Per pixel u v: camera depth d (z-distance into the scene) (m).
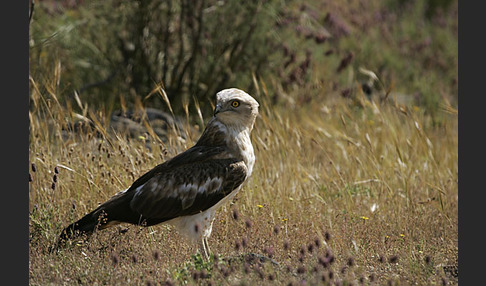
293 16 17.38
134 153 11.88
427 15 26.62
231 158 9.34
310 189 11.96
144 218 9.12
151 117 14.20
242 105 9.23
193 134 14.27
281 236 9.85
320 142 13.94
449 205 11.60
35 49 14.30
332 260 8.12
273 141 12.90
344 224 10.34
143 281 8.48
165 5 16.41
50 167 11.13
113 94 16.02
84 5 16.78
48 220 9.80
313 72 17.75
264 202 11.02
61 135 11.98
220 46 16.50
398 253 9.77
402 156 13.10
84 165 11.02
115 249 9.39
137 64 16.48
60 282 8.51
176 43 16.64
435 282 8.83
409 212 11.28
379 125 14.77
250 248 9.55
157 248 9.48
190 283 8.18
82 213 10.29
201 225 9.26
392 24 24.48
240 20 16.52
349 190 11.89
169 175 9.13
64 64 16.22
